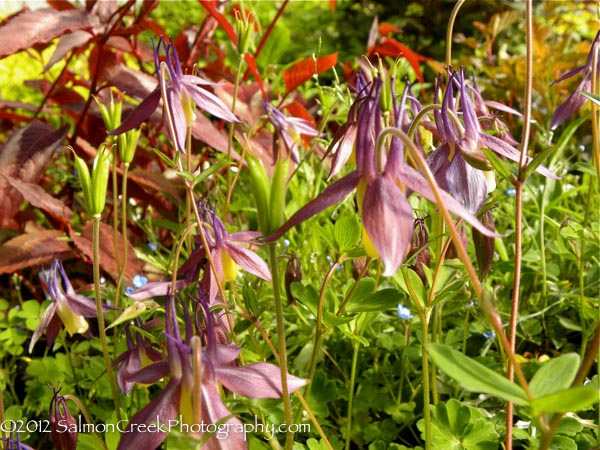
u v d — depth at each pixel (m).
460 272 0.27
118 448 0.16
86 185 0.22
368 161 0.16
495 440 0.24
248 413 0.27
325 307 0.25
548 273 0.35
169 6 1.00
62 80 0.49
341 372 0.32
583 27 0.83
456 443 0.24
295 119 0.32
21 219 0.42
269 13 0.95
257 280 0.30
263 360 0.25
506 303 0.35
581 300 0.31
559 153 0.40
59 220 0.38
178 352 0.16
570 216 0.40
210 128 0.38
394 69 0.24
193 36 0.50
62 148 0.48
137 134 0.29
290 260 0.27
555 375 0.15
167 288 0.23
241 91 0.41
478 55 0.71
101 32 0.43
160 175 0.41
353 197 0.35
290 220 0.16
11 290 0.43
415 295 0.22
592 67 0.23
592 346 0.15
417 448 0.25
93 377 0.32
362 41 1.04
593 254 0.33
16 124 0.52
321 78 0.84
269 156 0.40
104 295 0.33
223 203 0.40
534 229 0.39
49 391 0.32
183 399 0.16
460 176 0.20
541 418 0.15
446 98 0.20
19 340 0.35
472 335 0.34
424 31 1.05
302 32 1.00
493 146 0.20
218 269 0.23
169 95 0.23
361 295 0.24
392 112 0.23
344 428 0.30
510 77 0.59
